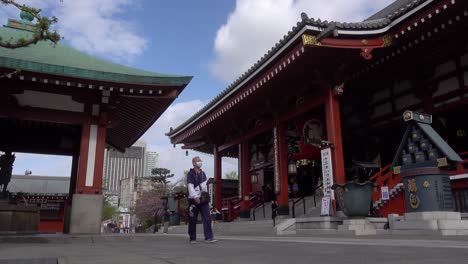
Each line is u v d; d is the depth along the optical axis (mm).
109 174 172125
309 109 17781
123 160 176750
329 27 12922
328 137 15797
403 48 15250
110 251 6598
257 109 22188
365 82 18828
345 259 4488
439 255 4684
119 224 87938
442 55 15531
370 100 19344
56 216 38125
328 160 15273
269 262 4320
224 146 27594
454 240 7090
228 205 26156
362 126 19594
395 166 10188
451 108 15273
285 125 21344
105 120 15938
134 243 9828
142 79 15422
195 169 8641
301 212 19594
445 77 15555
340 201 13047
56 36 8719
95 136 15773
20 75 13828
